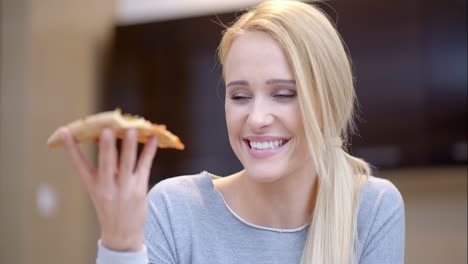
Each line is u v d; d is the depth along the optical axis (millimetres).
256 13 1293
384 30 3131
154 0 3623
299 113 1258
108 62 3723
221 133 3475
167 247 1356
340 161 1378
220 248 1359
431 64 3066
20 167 3631
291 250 1359
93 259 3918
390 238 1411
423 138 3074
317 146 1255
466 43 3016
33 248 3643
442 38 3051
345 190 1367
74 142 995
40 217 3684
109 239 1019
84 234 3893
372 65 3150
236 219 1371
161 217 1371
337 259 1336
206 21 3479
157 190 1423
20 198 3627
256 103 1244
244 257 1354
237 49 1267
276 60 1237
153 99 3615
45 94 3725
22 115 3641
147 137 1018
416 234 3230
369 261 1393
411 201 3242
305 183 1359
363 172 1491
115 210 996
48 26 3740
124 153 976
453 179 3164
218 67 3465
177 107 3557
